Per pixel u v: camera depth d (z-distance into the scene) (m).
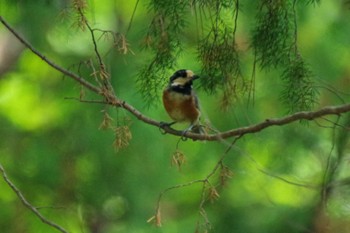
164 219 14.91
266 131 14.02
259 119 13.75
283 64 9.15
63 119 15.43
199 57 9.12
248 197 14.23
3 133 15.92
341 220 11.56
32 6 13.08
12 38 16.58
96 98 15.03
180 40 9.36
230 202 14.20
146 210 15.09
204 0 9.09
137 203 15.06
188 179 15.23
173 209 15.25
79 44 15.20
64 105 15.44
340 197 10.98
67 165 15.11
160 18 9.05
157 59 9.19
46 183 15.17
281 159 14.16
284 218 13.13
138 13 14.68
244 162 14.35
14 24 14.43
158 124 10.02
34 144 15.55
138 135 14.62
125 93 14.02
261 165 14.36
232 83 9.17
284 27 9.03
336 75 14.25
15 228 14.70
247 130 9.20
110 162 15.04
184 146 15.15
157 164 15.07
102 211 15.19
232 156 14.38
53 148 15.36
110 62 14.20
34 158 15.38
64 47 15.27
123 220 15.20
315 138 14.00
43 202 14.99
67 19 11.17
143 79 9.45
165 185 15.14
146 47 9.15
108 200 15.15
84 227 14.62
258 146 14.25
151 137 14.70
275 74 13.45
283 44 9.07
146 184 15.11
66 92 15.46
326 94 13.63
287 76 9.15
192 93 11.15
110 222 15.24
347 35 14.36
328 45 14.33
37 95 16.11
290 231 13.03
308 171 14.04
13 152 15.62
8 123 16.05
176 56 9.23
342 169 10.98
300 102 9.13
